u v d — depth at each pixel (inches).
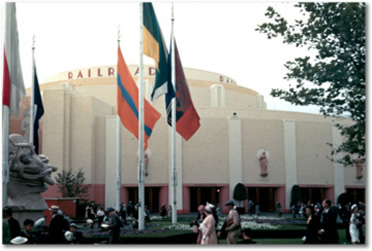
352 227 545.3
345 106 534.6
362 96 514.3
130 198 1691.7
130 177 1662.2
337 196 1779.0
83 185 1585.9
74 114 1657.2
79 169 1620.3
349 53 499.5
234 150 1720.0
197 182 1683.1
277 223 933.2
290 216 1482.5
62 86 1649.9
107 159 1667.1
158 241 631.2
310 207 463.2
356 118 538.0
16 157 762.2
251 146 1743.4
